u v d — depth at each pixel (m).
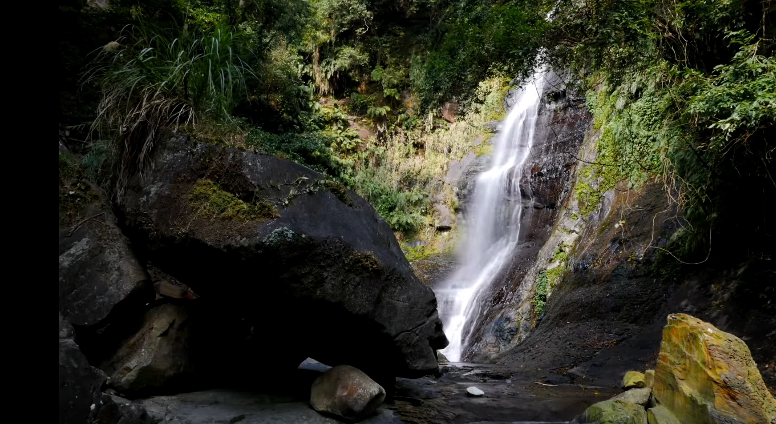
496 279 9.81
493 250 11.20
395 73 14.38
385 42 15.12
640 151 7.99
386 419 3.20
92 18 7.58
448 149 13.77
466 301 9.74
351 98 14.58
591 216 8.55
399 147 13.88
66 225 2.96
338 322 3.17
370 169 13.10
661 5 4.97
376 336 3.22
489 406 3.89
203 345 3.35
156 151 3.13
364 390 3.00
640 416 2.97
